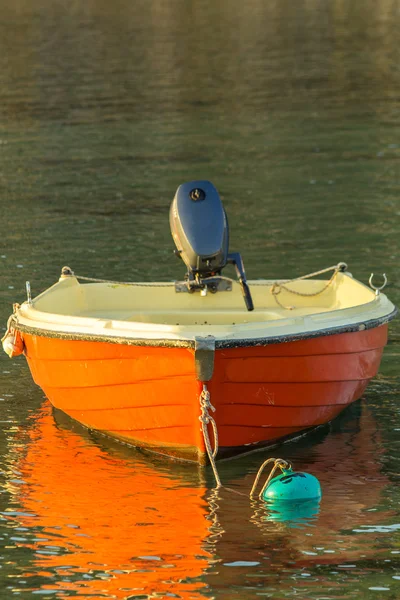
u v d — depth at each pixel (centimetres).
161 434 1142
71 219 2367
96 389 1158
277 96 4203
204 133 3456
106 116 3812
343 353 1162
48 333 1158
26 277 1897
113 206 2491
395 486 1082
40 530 995
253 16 7700
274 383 1112
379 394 1357
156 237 2188
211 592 884
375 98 4081
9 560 939
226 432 1127
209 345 1028
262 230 2222
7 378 1438
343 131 3419
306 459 1158
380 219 2289
